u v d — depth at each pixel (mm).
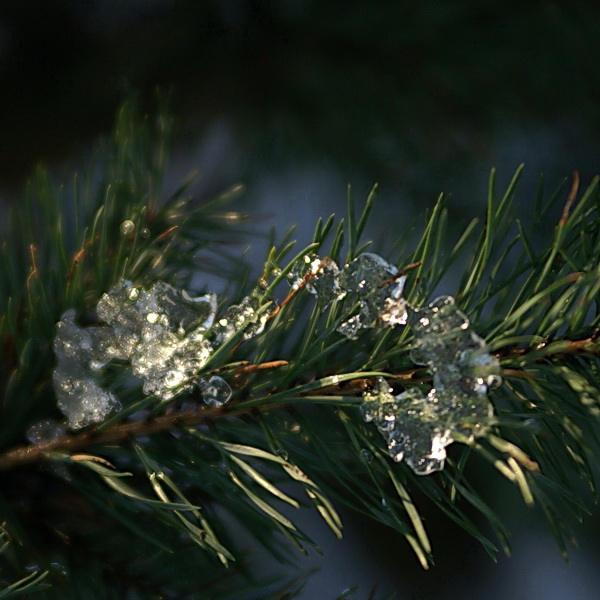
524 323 1592
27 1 2533
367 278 1612
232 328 1622
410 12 2389
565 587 2480
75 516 1676
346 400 1606
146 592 1667
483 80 2408
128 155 1745
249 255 1776
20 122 2482
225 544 1688
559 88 2398
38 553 1660
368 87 2439
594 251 1599
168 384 1616
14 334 1652
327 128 2510
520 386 1616
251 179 2701
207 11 2568
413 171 2643
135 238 1676
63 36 2574
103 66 2541
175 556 1683
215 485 1662
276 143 2594
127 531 1680
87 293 1678
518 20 2355
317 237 1611
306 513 2385
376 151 2566
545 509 1574
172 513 1669
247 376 1633
